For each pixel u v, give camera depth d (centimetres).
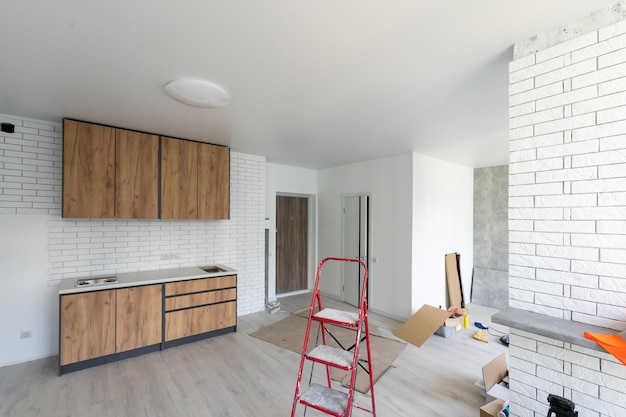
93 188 313
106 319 301
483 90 233
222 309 383
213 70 200
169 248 402
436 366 309
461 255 549
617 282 133
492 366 256
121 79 214
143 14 142
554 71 153
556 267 151
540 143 158
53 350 319
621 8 133
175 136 368
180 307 349
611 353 114
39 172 314
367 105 263
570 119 147
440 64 193
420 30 157
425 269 462
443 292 501
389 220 475
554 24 152
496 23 151
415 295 441
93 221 345
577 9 141
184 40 166
